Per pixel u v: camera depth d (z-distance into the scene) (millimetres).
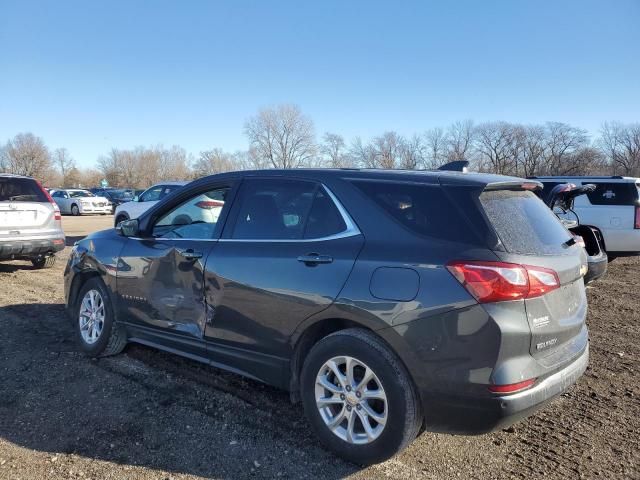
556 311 2918
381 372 2877
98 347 4656
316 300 3125
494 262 2686
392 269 2893
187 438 3354
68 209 33812
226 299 3621
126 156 98062
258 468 3039
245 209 3771
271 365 3438
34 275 8898
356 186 3273
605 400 4078
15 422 3529
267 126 67188
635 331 5922
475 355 2652
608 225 9203
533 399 2713
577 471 3080
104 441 3305
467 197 2922
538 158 63000
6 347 5016
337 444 3100
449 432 2830
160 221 4441
